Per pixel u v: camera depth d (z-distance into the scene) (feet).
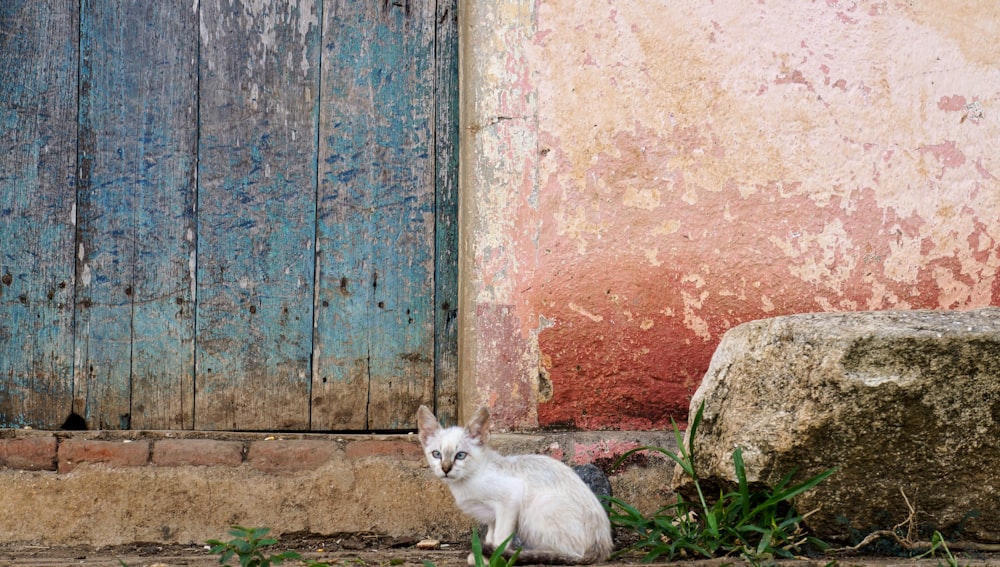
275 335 14.51
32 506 13.14
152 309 14.32
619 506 12.44
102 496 13.29
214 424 14.35
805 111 14.06
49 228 14.11
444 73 14.83
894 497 11.12
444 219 14.79
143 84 14.35
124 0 14.34
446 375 14.70
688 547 11.12
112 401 14.19
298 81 14.64
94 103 14.25
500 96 13.83
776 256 13.91
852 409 10.77
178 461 13.58
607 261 13.82
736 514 11.44
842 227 13.97
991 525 11.23
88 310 14.19
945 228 14.02
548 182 13.80
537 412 13.70
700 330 13.85
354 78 14.71
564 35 13.89
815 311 13.88
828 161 14.02
